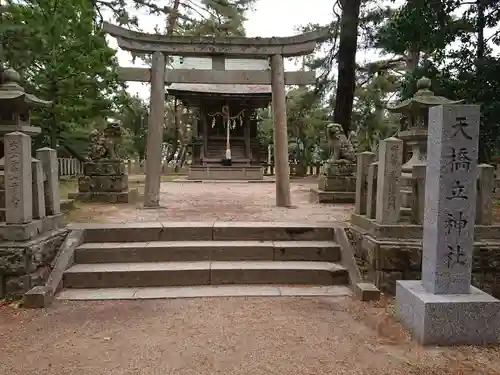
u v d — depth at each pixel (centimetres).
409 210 561
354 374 327
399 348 371
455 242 390
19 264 464
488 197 521
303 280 541
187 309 457
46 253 505
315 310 458
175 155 2889
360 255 552
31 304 457
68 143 1650
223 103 2181
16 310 450
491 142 996
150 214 762
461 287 393
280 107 903
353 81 1368
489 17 954
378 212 531
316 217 734
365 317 440
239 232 614
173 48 878
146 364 339
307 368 335
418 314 386
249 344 376
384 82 2170
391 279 503
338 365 341
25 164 476
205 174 1973
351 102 1373
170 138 3006
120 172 952
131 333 397
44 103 573
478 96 931
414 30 981
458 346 375
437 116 395
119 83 1410
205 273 532
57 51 1112
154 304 472
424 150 671
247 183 1738
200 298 489
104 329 406
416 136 664
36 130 581
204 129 2194
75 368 333
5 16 915
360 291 490
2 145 552
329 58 1471
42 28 928
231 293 504
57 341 381
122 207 871
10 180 471
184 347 369
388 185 515
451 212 389
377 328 413
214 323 420
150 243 589
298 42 890
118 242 594
